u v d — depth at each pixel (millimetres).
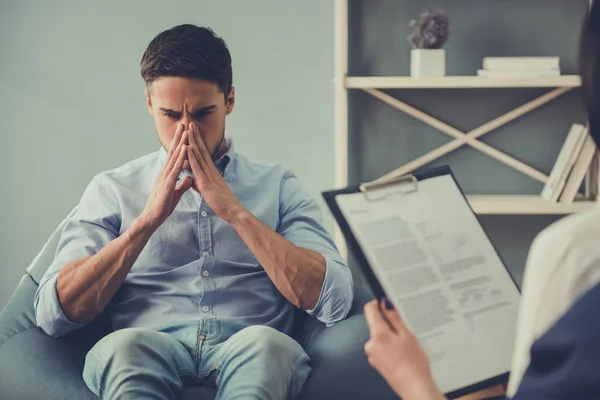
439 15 2549
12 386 1549
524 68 2527
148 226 1660
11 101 2834
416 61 2572
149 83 1721
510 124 2750
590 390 658
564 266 752
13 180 2877
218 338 1685
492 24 2693
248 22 2766
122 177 1820
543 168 2762
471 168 2785
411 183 1174
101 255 1653
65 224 1911
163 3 2773
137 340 1500
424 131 2779
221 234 1785
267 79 2787
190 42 1702
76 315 1647
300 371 1551
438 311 1083
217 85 1720
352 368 1575
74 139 2848
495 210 2605
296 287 1688
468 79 2535
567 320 690
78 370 1617
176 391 1527
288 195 1897
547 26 2682
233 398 1446
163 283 1754
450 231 1156
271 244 1693
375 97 2773
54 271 1699
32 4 2787
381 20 2725
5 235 2906
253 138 2820
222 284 1748
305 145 2809
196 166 1709
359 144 2801
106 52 2803
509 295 1143
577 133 2545
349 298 1721
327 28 2744
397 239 1107
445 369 1056
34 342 1648
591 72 768
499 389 1213
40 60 2811
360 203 1119
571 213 2576
